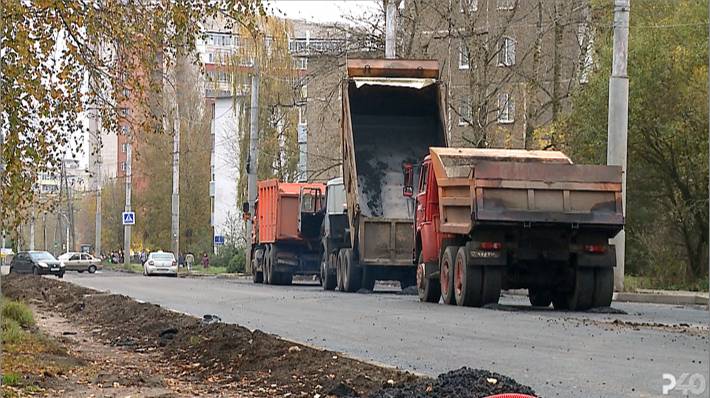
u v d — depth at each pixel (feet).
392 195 197.47
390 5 234.17
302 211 252.62
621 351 84.99
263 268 279.49
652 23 213.87
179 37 101.60
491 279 139.85
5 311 129.70
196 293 209.77
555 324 112.27
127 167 471.21
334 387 66.23
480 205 134.41
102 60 101.71
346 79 198.29
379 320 122.52
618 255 181.98
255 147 329.31
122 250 579.07
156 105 106.63
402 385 64.08
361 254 195.93
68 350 100.07
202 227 531.50
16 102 95.04
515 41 284.82
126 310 146.30
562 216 134.41
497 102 302.86
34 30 96.07
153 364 90.07
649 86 201.87
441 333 104.32
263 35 104.37
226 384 75.31
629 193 213.87
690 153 202.08
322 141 363.35
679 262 211.00
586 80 244.42
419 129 203.00
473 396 56.85
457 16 284.00
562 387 65.10
